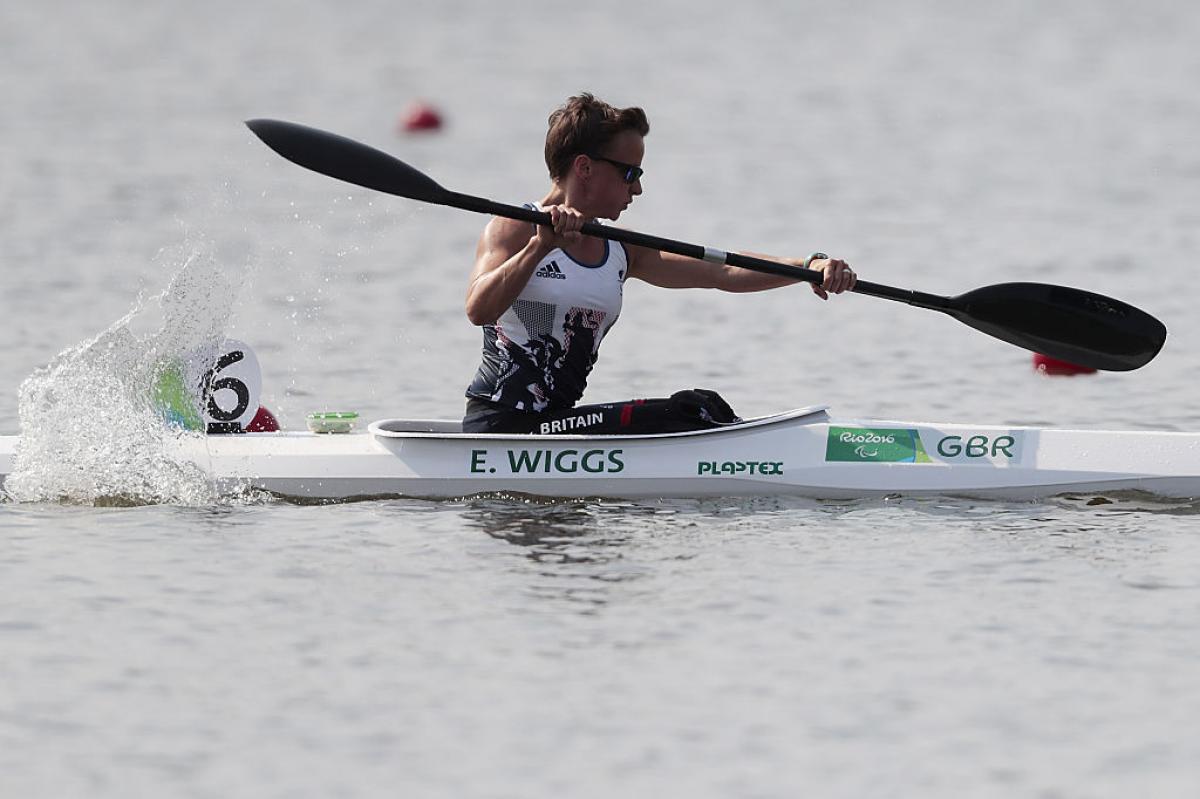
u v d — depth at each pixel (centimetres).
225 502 2834
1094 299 3167
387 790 1766
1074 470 2898
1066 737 1884
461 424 3048
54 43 15062
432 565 2470
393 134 9706
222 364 3033
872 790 1766
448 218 6781
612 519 2739
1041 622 2231
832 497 2891
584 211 2769
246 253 5934
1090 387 4062
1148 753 1845
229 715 1942
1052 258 5894
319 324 4769
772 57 14288
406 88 11988
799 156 8781
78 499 2839
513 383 2881
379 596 2330
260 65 13425
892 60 14025
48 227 6353
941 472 2905
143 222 6525
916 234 6456
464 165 8431
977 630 2202
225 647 2139
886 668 2073
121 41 15312
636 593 2342
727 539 2620
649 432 2919
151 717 1938
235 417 3048
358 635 2180
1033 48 14888
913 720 1928
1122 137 9394
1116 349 3222
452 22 17638
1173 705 1966
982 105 11031
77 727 1911
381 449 2906
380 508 2805
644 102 11250
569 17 18238
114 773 1802
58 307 4894
